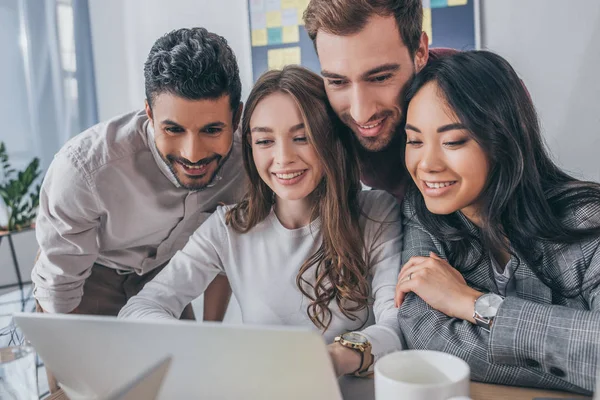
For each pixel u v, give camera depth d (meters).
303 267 1.20
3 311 2.45
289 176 1.15
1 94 2.68
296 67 1.19
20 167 2.77
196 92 1.24
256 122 1.16
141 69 2.85
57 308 1.50
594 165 2.21
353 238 1.19
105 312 1.64
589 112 2.21
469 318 0.96
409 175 1.21
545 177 1.11
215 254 1.28
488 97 1.00
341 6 1.21
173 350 0.64
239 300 1.26
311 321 1.21
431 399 0.59
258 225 1.25
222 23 2.65
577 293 1.01
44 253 1.49
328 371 0.60
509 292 1.08
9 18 2.69
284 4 2.53
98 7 2.87
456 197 1.05
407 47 1.27
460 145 1.02
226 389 0.66
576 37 2.20
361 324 1.21
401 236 1.23
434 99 1.02
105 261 1.60
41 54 2.79
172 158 1.33
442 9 2.30
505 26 2.26
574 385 0.86
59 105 2.85
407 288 1.03
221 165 1.37
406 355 0.69
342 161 1.22
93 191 1.40
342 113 1.25
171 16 2.74
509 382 0.90
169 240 1.57
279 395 0.64
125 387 0.61
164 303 1.22
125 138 1.43
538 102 2.26
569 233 1.02
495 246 1.08
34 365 0.77
